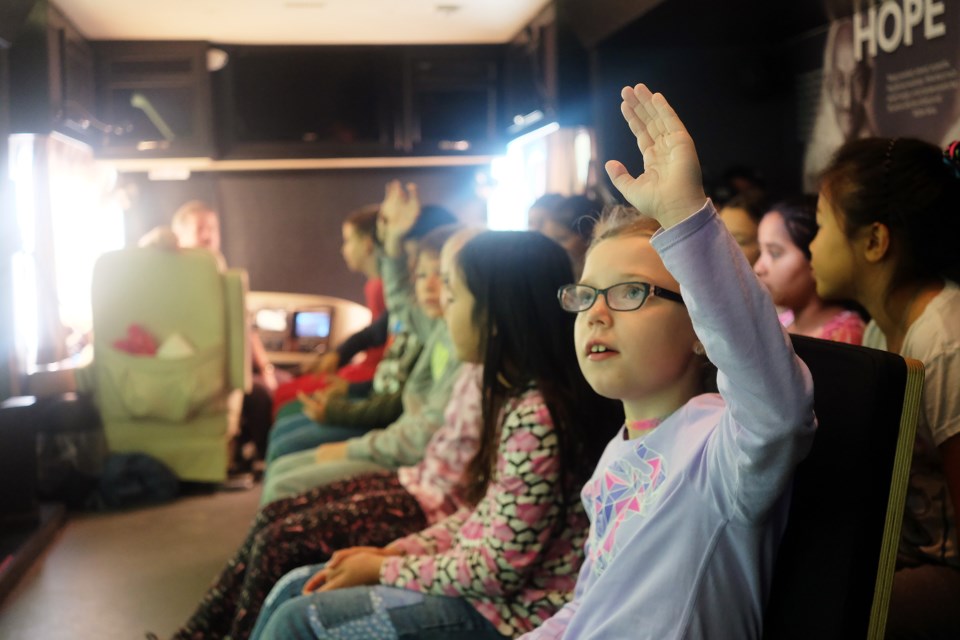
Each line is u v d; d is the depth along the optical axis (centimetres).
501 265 207
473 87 650
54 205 534
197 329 522
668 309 140
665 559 128
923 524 194
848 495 122
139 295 518
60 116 525
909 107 318
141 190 687
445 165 697
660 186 116
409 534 256
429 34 622
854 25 347
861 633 122
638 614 127
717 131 409
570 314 203
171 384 514
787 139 404
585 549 159
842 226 196
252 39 628
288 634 199
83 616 364
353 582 212
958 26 290
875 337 216
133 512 502
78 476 509
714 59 409
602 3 380
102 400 522
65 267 555
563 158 533
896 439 122
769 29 375
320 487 283
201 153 630
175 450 529
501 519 195
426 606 200
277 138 643
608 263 144
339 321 662
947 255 189
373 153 648
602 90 410
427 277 318
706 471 127
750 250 301
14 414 448
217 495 532
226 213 693
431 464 269
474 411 255
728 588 125
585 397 201
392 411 380
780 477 116
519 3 540
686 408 139
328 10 554
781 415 112
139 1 525
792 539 127
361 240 534
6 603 378
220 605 277
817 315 264
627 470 143
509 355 206
